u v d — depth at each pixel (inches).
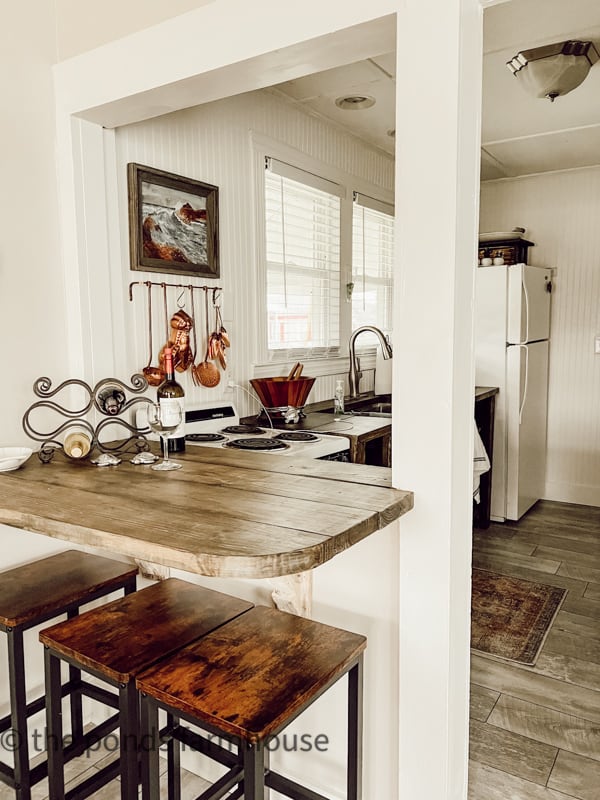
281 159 113.6
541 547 140.1
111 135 77.4
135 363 83.6
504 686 86.0
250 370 108.7
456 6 47.1
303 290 124.3
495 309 154.7
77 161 72.4
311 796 50.7
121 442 77.8
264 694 43.5
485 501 152.6
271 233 113.6
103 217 76.0
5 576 64.9
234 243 102.9
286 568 38.2
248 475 61.0
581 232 171.0
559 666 90.9
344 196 135.2
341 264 136.1
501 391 155.9
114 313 79.0
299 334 124.0
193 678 45.7
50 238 72.2
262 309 110.5
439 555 52.1
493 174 174.9
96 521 45.5
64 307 74.3
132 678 46.9
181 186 89.6
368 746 58.7
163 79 63.3
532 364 161.5
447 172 48.6
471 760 71.4
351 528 43.2
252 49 57.1
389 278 160.7
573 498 177.5
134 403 77.2
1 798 65.6
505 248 167.3
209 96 66.5
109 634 52.7
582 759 71.5
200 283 95.4
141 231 82.9
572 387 175.6
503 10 77.4
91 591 62.1
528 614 107.0
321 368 131.3
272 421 105.4
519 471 157.0
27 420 69.2
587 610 108.4
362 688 51.9
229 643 50.8
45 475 61.5
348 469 64.4
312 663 47.7
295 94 110.7
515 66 97.7
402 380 52.2
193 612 56.8
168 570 70.7
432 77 48.5
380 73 101.2
